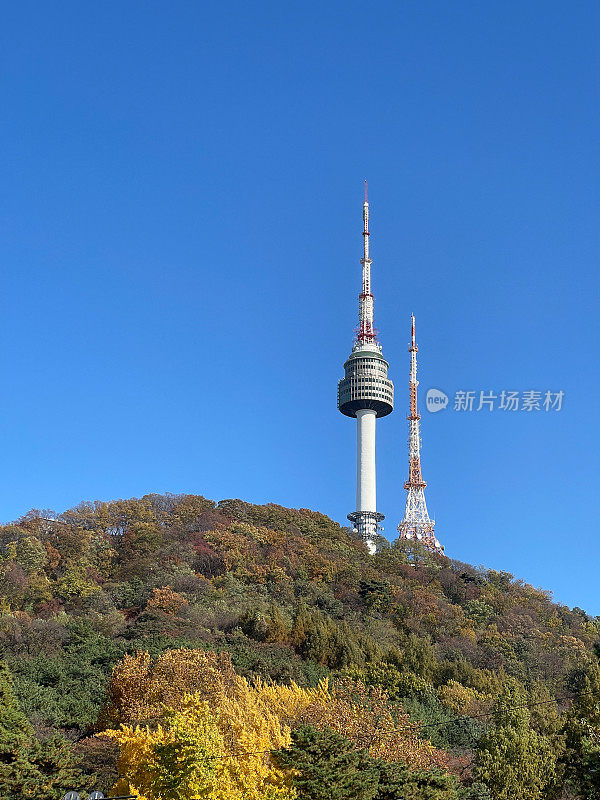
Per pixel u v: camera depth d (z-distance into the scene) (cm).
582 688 7550
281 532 15962
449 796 4997
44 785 5050
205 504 17388
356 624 12169
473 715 8350
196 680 6644
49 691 7944
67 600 12781
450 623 13325
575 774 6412
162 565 13950
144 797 4481
